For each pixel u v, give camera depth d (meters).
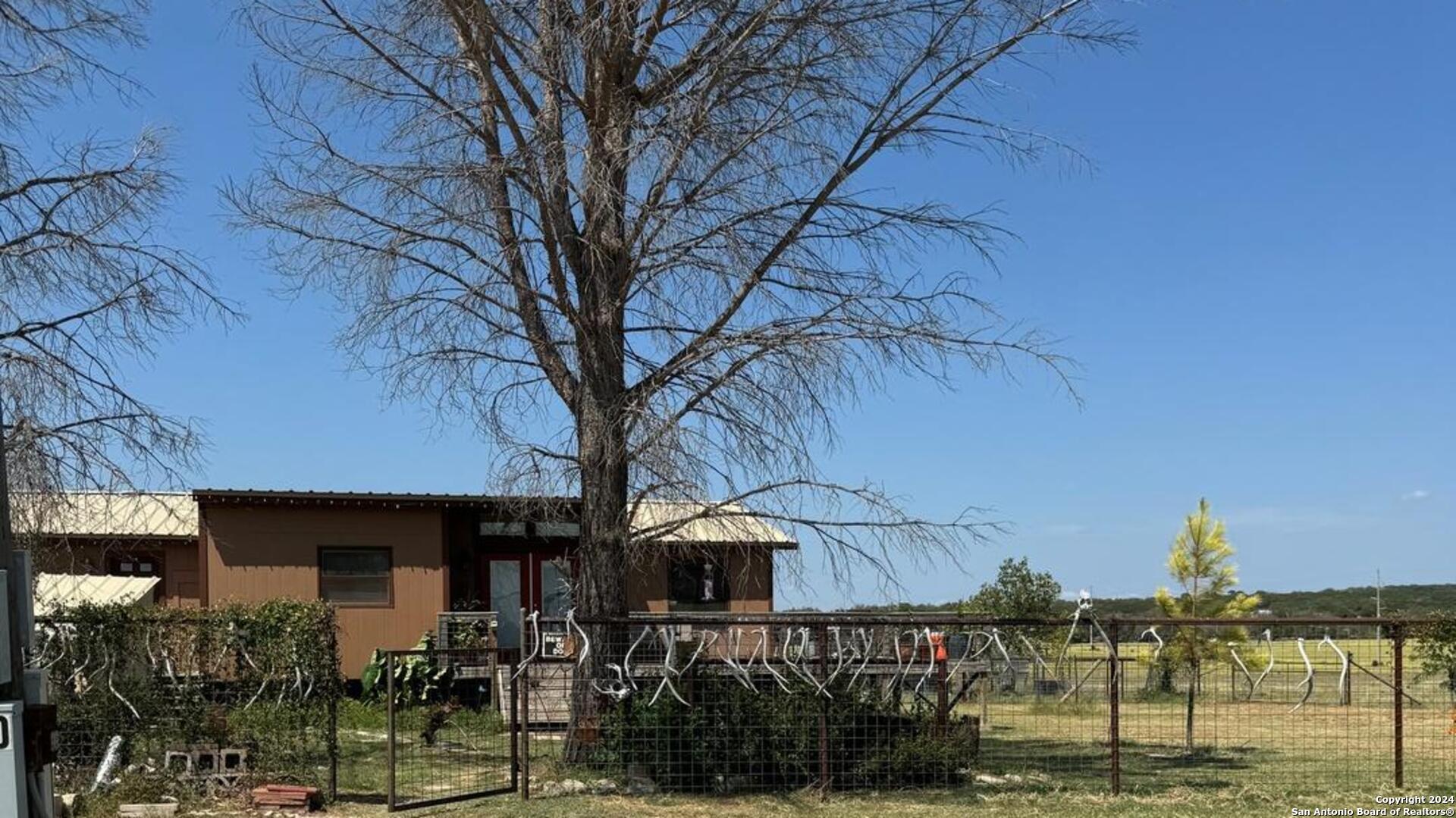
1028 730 14.88
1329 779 11.55
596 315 12.30
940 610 24.73
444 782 11.66
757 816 9.94
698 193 11.77
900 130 12.18
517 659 15.46
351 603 21.52
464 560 22.70
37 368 12.05
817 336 11.33
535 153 11.80
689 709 11.04
